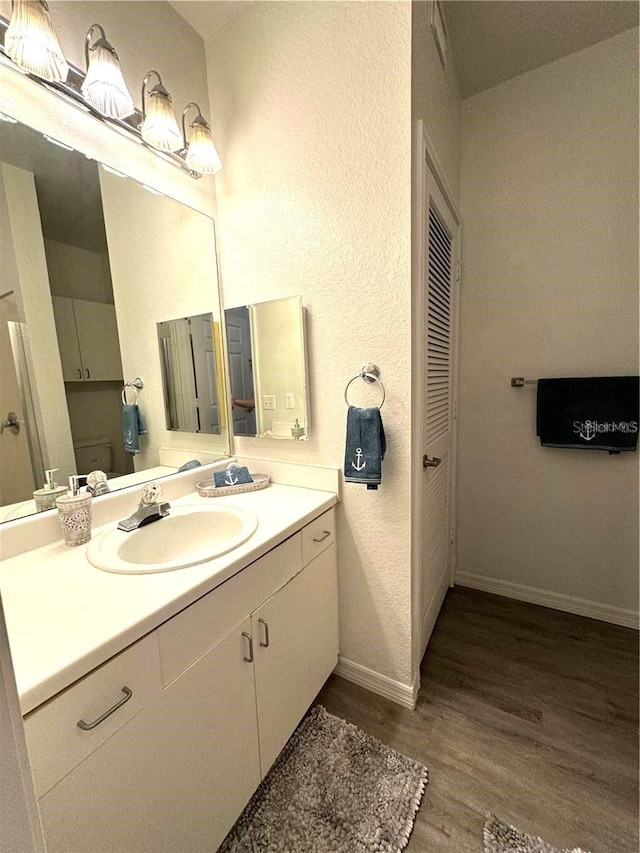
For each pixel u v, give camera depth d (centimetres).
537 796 104
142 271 129
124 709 65
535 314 181
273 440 152
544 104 167
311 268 133
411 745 120
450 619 185
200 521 123
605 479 175
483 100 179
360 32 112
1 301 93
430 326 143
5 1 91
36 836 36
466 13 142
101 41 99
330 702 138
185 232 143
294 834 96
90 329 115
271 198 138
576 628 176
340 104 119
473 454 205
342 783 108
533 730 125
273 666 106
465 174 187
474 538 211
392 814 100
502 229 183
